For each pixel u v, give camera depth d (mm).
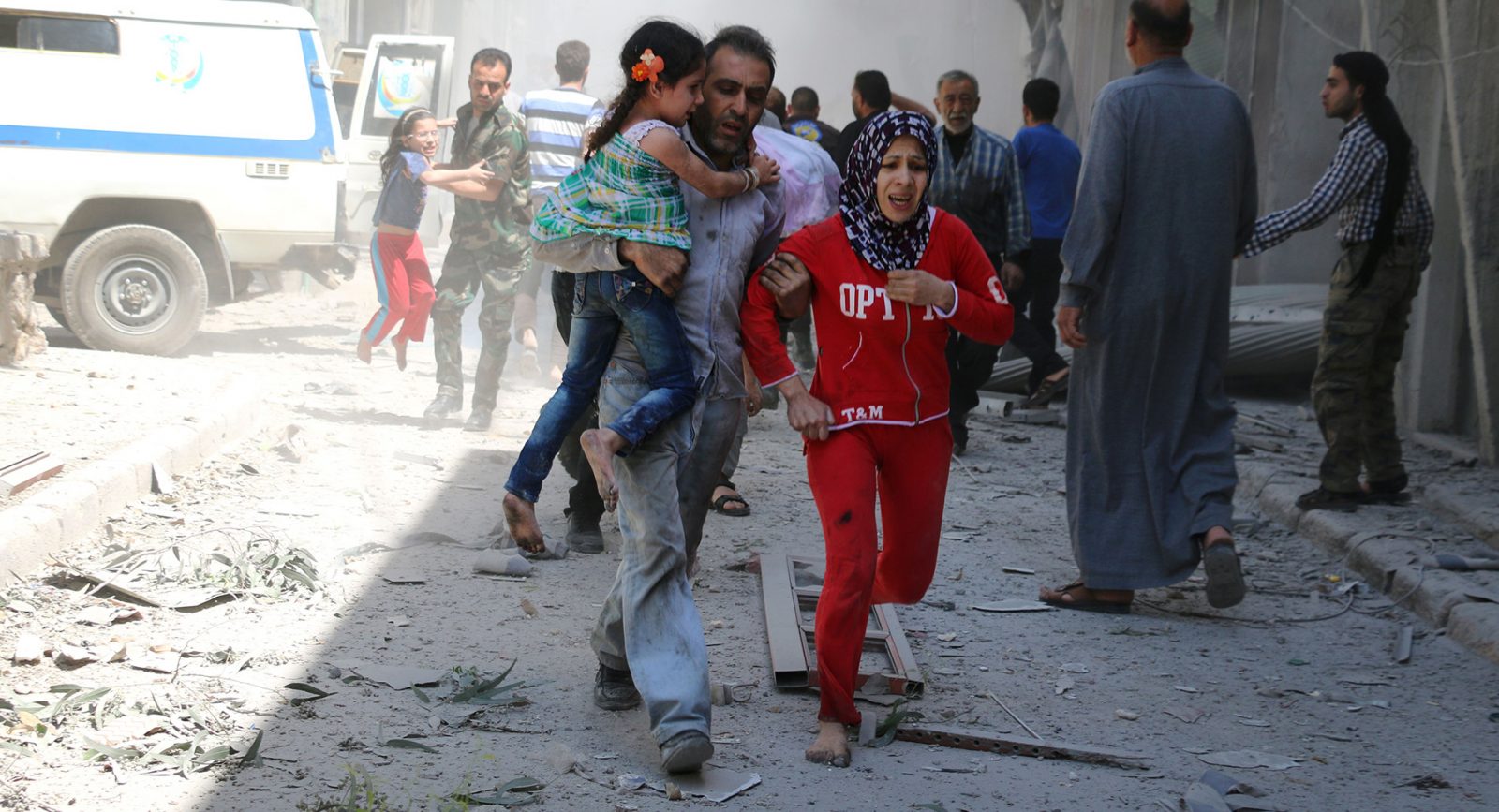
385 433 8883
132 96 10961
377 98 17984
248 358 11500
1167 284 5816
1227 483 5910
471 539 6547
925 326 4246
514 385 10914
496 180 8695
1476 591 5914
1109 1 20188
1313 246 14641
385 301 9391
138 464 6730
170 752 3955
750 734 4406
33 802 3598
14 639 4793
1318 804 4078
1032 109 10883
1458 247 9312
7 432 7137
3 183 10680
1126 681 5141
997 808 3938
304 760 3961
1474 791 4199
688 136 4020
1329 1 14414
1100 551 5988
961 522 7594
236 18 11219
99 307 10734
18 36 10750
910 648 5297
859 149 4219
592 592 5844
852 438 4273
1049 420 10797
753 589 6074
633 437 3850
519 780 3869
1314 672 5309
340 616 5320
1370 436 7730
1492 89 8211
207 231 11281
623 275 3912
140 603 5297
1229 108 5871
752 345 4215
